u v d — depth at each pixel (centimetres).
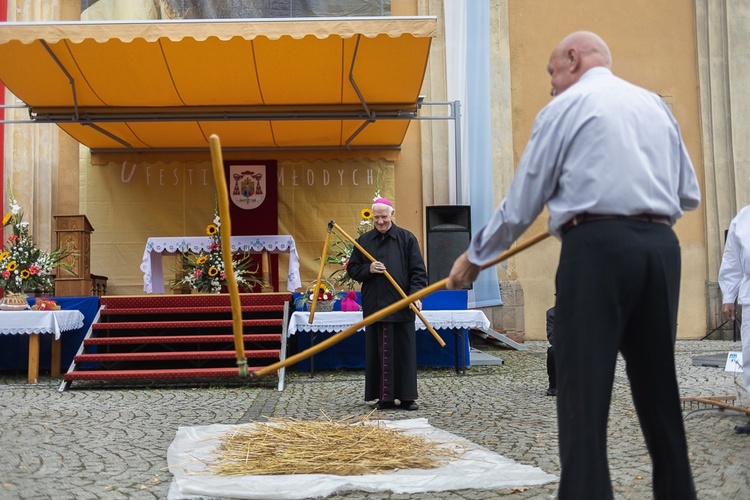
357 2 1417
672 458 281
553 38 1470
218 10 1394
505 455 480
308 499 380
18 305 943
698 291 1475
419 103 1175
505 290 1397
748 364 530
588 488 264
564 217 274
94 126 1212
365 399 710
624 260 267
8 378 959
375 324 705
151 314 998
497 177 1421
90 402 752
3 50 977
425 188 1425
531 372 972
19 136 1347
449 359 1012
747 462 445
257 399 764
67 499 388
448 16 1407
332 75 1059
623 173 268
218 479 413
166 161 1384
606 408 268
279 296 1005
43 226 1356
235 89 1100
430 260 1235
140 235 1376
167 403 742
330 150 1407
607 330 268
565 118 276
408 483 398
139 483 421
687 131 1491
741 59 1489
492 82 1434
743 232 551
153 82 1074
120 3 1388
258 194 1361
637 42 1486
